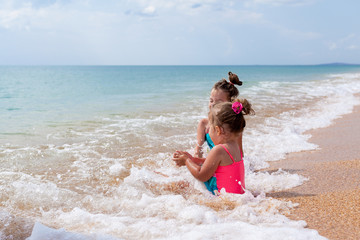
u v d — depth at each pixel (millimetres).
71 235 1838
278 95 13023
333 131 6117
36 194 2811
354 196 2578
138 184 3047
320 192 2785
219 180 2721
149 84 25438
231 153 2676
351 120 7332
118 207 2539
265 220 2156
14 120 7312
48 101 12133
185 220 2143
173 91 17016
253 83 22531
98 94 15578
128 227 2023
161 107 9719
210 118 2785
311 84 20734
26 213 2383
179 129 6238
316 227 2043
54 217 2318
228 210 2375
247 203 2492
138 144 5012
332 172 3422
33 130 6062
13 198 2695
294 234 1834
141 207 2469
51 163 3941
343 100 11398
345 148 4641
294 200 2613
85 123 6867
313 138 5570
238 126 2688
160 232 1932
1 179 3254
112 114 8273
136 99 12539
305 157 4273
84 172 3613
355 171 3395
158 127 6414
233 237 1801
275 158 4309
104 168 3771
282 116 7828
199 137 3473
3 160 4012
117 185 3188
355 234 1923
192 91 16781
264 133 5809
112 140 5250
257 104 9961
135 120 7262
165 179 3121
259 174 3475
